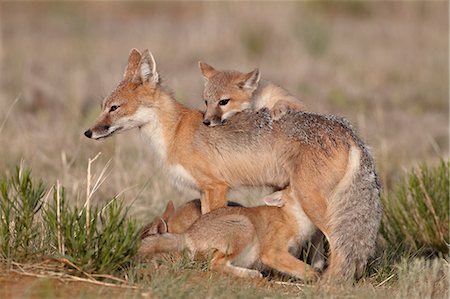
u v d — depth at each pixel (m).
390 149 18.48
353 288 9.90
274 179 11.34
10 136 17.02
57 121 19.48
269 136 11.23
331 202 10.67
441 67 28.70
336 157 10.70
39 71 25.64
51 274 9.48
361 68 27.84
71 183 13.95
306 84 25.34
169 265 9.99
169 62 27.89
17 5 39.44
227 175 11.47
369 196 10.64
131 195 13.82
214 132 11.49
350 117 21.22
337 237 10.52
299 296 9.59
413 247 12.38
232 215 10.51
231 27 30.81
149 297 9.02
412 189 13.02
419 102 24.77
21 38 31.78
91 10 39.03
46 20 36.38
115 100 11.73
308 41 29.83
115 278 9.47
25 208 9.89
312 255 11.39
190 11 39.59
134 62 12.31
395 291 10.05
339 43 31.69
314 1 36.53
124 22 36.59
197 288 9.36
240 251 10.46
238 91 12.77
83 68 26.22
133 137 17.81
